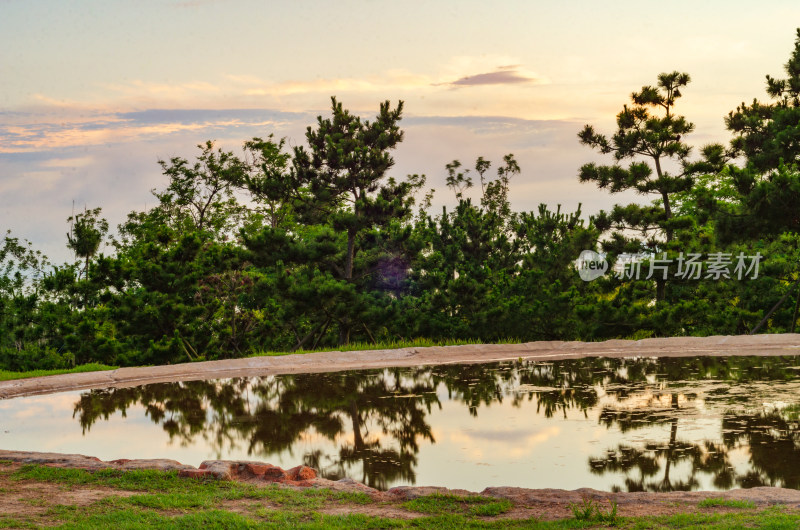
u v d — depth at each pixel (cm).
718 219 2497
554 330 2677
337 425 1400
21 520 739
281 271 2600
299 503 812
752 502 775
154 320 2500
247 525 719
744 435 1198
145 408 1630
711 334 2727
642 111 2897
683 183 2884
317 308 2623
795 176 2345
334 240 2764
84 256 3309
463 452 1165
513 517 755
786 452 1095
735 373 1823
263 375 2067
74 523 727
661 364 2028
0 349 2606
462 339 2686
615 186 2906
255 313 2719
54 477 913
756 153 2931
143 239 4384
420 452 1176
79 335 2478
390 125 2898
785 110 2814
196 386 1908
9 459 1017
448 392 1702
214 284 2666
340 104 2906
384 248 2841
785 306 2698
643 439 1197
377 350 2330
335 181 2833
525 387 1730
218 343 2678
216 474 906
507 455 1136
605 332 2670
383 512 778
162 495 834
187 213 4634
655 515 742
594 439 1210
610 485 968
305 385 1870
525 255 2994
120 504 796
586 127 2934
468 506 795
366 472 1070
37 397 1809
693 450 1121
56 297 2948
